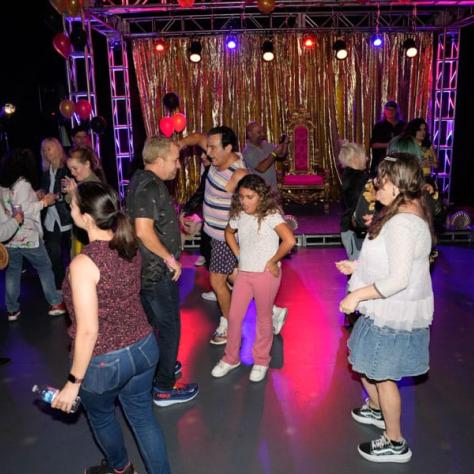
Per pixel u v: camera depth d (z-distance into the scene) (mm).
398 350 2416
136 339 2125
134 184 2861
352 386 3432
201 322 4578
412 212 2328
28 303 5117
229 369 3645
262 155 6324
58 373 3725
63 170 4805
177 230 3016
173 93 9188
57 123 10164
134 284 2131
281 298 5117
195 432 2973
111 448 2340
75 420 3129
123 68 9375
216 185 3861
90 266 1980
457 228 7242
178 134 9945
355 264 2703
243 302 3443
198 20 9781
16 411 3242
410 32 9516
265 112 9906
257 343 3520
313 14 9250
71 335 2119
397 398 2600
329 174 9836
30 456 2805
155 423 2299
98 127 7484
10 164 4270
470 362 3738
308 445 2834
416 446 2801
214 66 9727
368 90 9844
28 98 10219
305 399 3287
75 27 7895
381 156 7625
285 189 9445
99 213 2023
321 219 8562
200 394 3383
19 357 3979
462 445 2805
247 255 3344
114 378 2082
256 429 2988
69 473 2660
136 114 10305
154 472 2279
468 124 9898
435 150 9438
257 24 9461
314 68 9766
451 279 5594
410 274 2330
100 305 2035
